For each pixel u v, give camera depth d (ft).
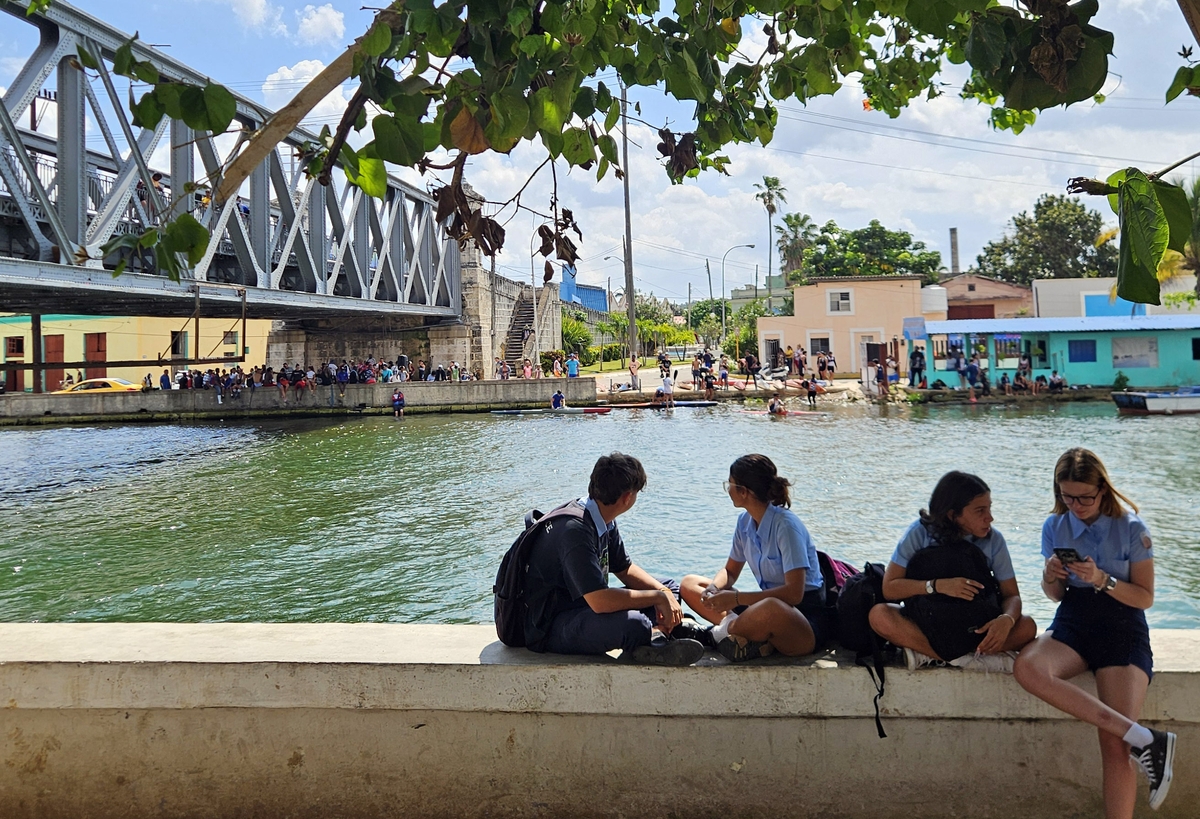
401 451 76.02
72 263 55.52
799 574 11.39
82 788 10.96
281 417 124.36
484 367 150.30
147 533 43.50
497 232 10.82
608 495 11.54
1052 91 8.59
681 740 10.62
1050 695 9.66
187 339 157.58
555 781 10.73
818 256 207.82
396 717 10.81
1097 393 114.73
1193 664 10.29
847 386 126.00
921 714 10.43
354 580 32.65
